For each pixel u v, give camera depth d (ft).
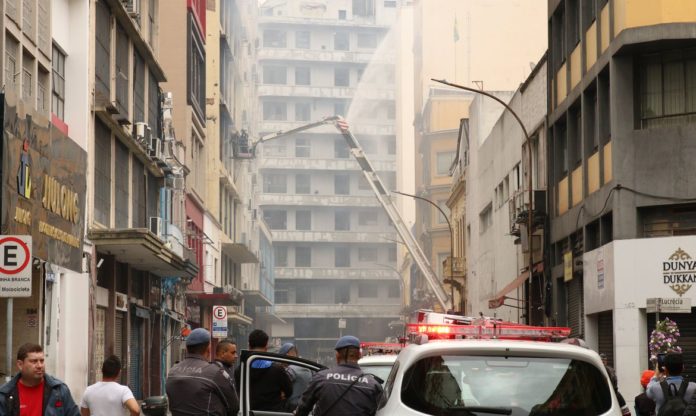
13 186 79.20
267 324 388.98
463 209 239.91
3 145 76.74
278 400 45.34
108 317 131.44
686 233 101.76
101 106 122.11
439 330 40.19
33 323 98.02
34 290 98.53
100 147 126.82
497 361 30.66
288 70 499.51
